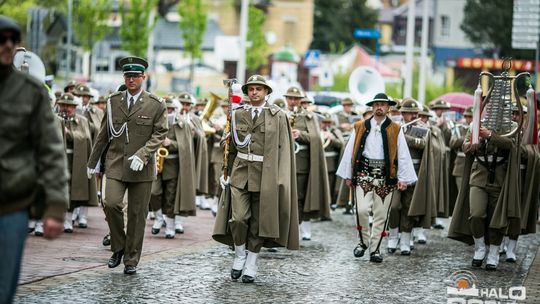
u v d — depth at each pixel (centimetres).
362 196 1430
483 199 1383
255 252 1174
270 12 8819
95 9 4969
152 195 1641
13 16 3934
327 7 9438
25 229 659
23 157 660
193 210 1645
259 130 1170
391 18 9638
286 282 1184
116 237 1198
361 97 2256
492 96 1386
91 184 1648
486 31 7912
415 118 1677
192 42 6125
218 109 2381
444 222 2211
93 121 1756
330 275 1261
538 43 3647
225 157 1184
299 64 7581
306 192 1686
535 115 1359
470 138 1385
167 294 1059
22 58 1366
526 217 1465
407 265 1400
